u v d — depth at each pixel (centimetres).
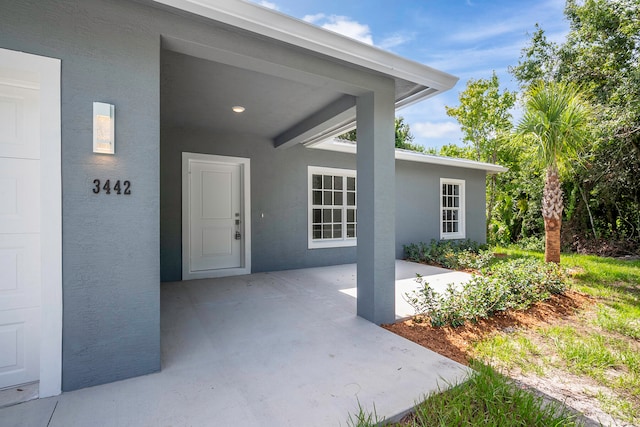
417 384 217
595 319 378
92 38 204
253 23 230
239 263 612
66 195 199
